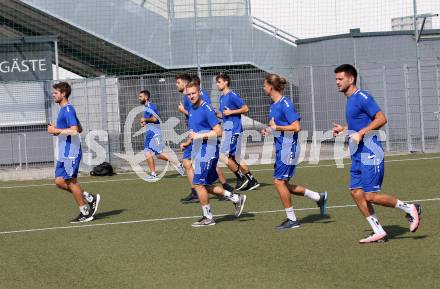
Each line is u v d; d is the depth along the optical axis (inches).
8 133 1301.7
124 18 1376.7
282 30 1476.4
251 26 1430.9
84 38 1401.3
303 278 424.5
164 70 1418.6
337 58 1483.8
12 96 1291.8
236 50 1421.0
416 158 1199.6
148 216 700.7
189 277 439.2
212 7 1422.2
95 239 586.2
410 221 522.9
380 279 413.4
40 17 1379.2
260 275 436.5
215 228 612.1
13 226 679.7
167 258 497.7
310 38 1476.4
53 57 1311.5
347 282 410.3
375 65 1471.5
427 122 1450.5
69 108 667.4
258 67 1439.5
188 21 1401.3
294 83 1469.0
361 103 514.0
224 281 425.7
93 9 1364.4
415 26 1294.3
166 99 1405.0
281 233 574.9
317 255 486.3
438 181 877.8
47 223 688.4
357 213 658.2
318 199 629.9
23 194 941.8
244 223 630.5
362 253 486.0
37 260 514.3
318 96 1467.8
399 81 1469.0
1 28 1482.5
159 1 1406.3
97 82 1259.2
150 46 1389.0
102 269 473.1
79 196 682.2
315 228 589.9
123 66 1450.5
